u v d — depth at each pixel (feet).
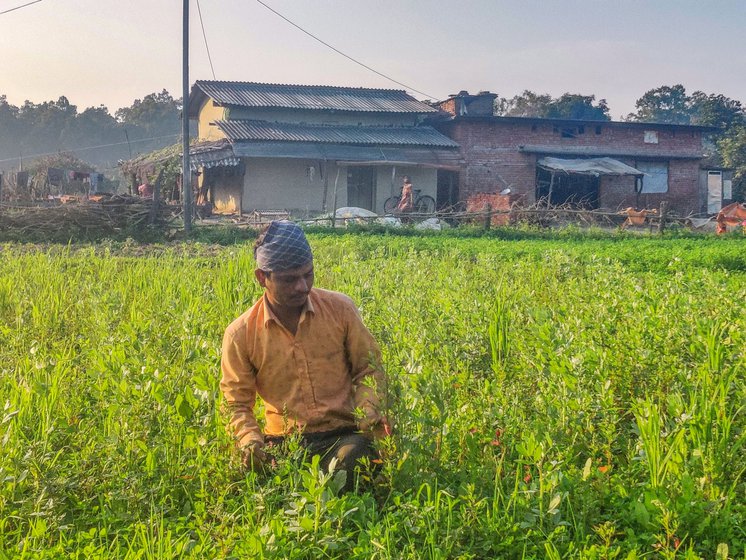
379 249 58.08
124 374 15.83
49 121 578.66
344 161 117.39
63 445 15.56
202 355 18.21
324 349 14.80
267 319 14.52
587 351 18.04
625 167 133.69
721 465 13.74
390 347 20.66
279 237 13.88
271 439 15.08
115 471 13.75
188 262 50.42
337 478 12.89
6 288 32.73
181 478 13.89
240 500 13.48
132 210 78.02
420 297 27.07
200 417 14.87
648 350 18.40
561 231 91.25
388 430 13.87
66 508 13.33
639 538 12.10
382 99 136.98
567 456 13.94
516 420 15.72
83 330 26.25
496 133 135.23
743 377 18.04
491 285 35.06
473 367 20.74
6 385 18.49
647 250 60.39
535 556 11.75
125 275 39.37
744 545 12.03
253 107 124.57
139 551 11.17
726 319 22.49
